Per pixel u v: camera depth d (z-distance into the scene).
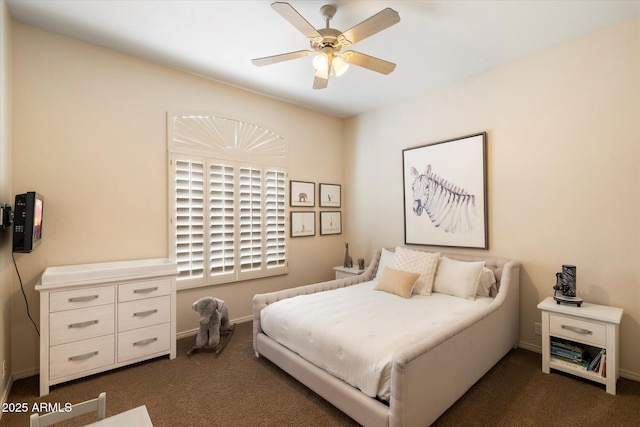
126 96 2.95
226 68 3.22
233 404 2.13
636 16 2.39
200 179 3.40
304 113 4.38
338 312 2.46
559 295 2.67
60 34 2.62
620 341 2.48
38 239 2.25
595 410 2.04
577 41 2.68
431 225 3.75
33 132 2.51
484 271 2.99
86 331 2.38
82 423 1.95
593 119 2.61
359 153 4.66
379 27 1.97
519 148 3.04
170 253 3.19
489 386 2.34
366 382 1.80
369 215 4.52
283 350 2.46
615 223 2.51
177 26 2.51
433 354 1.79
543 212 2.90
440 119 3.66
